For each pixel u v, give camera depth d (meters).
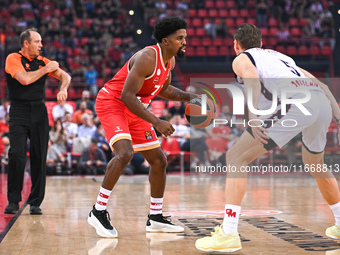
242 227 5.38
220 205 7.39
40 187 6.51
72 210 6.87
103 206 4.96
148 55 4.88
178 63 23.75
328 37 26.38
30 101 6.61
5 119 15.48
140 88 4.88
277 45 25.47
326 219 5.92
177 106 15.59
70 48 24.31
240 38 4.59
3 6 26.25
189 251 4.22
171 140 14.78
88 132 14.58
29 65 6.69
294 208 6.98
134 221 5.91
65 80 6.60
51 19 25.56
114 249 4.31
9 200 6.61
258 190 9.79
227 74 23.75
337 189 4.63
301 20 27.16
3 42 22.34
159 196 5.28
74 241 4.69
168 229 5.16
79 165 14.07
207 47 24.97
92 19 26.78
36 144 6.58
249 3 27.89
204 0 28.28
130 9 28.77
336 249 4.20
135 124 5.29
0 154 15.03
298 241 4.59
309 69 24.64
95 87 19.92
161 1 27.44
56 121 14.38
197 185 11.03
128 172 14.05
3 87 19.05
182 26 4.96
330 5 27.78
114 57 23.72
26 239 4.78
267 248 4.28
